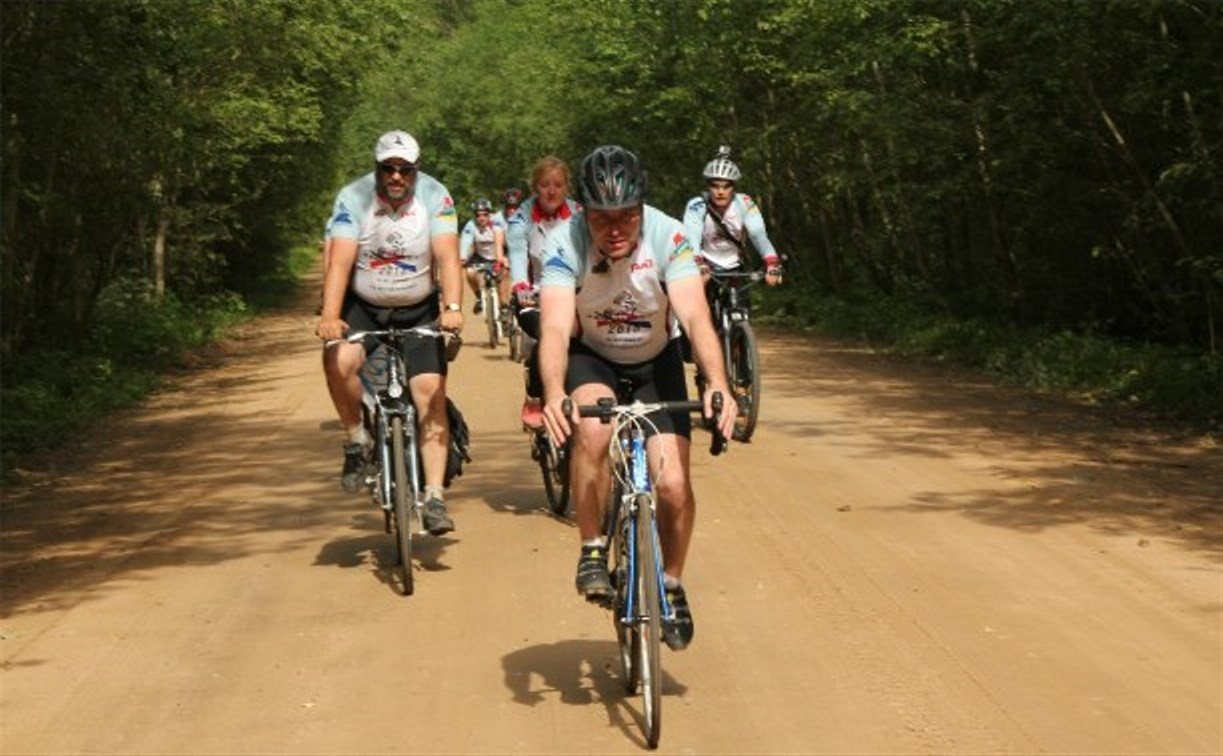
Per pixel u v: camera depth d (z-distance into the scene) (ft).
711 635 21.83
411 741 17.89
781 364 60.34
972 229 73.31
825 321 79.05
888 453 36.99
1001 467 34.71
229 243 117.70
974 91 63.77
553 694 19.45
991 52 62.49
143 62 53.21
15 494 35.01
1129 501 30.50
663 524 18.29
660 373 19.21
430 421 26.14
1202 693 18.89
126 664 21.16
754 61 86.84
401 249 25.89
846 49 71.67
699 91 94.53
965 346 62.13
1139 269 56.44
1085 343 53.93
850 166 80.94
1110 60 52.54
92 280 69.26
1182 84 49.80
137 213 66.49
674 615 18.07
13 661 21.44
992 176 61.26
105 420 48.73
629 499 17.75
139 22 51.85
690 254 18.31
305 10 87.35
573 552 27.43
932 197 64.75
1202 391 43.98
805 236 97.60
